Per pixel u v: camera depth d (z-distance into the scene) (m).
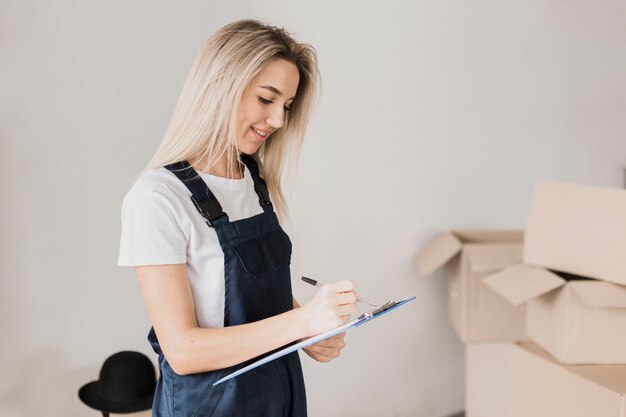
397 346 3.00
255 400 1.38
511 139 3.18
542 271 2.13
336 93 2.68
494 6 3.04
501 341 2.74
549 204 2.19
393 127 2.85
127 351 2.16
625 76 3.44
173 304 1.27
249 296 1.40
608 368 2.04
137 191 1.32
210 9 2.33
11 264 2.09
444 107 2.97
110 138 2.21
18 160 2.07
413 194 2.94
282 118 1.44
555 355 2.12
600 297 1.95
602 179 3.45
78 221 2.19
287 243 1.54
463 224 3.10
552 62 3.24
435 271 3.04
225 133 1.41
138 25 2.21
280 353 1.22
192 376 1.35
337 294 1.27
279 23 2.49
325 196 2.71
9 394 2.13
